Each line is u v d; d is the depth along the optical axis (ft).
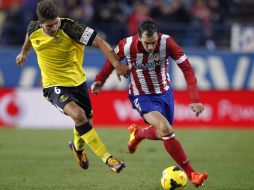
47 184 93.66
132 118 176.14
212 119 177.47
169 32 195.62
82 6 203.00
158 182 96.02
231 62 180.75
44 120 176.76
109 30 197.57
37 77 179.01
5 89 176.45
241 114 177.88
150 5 204.44
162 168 109.81
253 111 177.68
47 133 163.53
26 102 176.24
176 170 84.43
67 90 89.97
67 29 86.43
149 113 88.79
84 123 84.07
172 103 93.20
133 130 103.55
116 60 83.87
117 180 97.50
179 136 158.20
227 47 194.08
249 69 180.86
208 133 164.66
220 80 180.75
